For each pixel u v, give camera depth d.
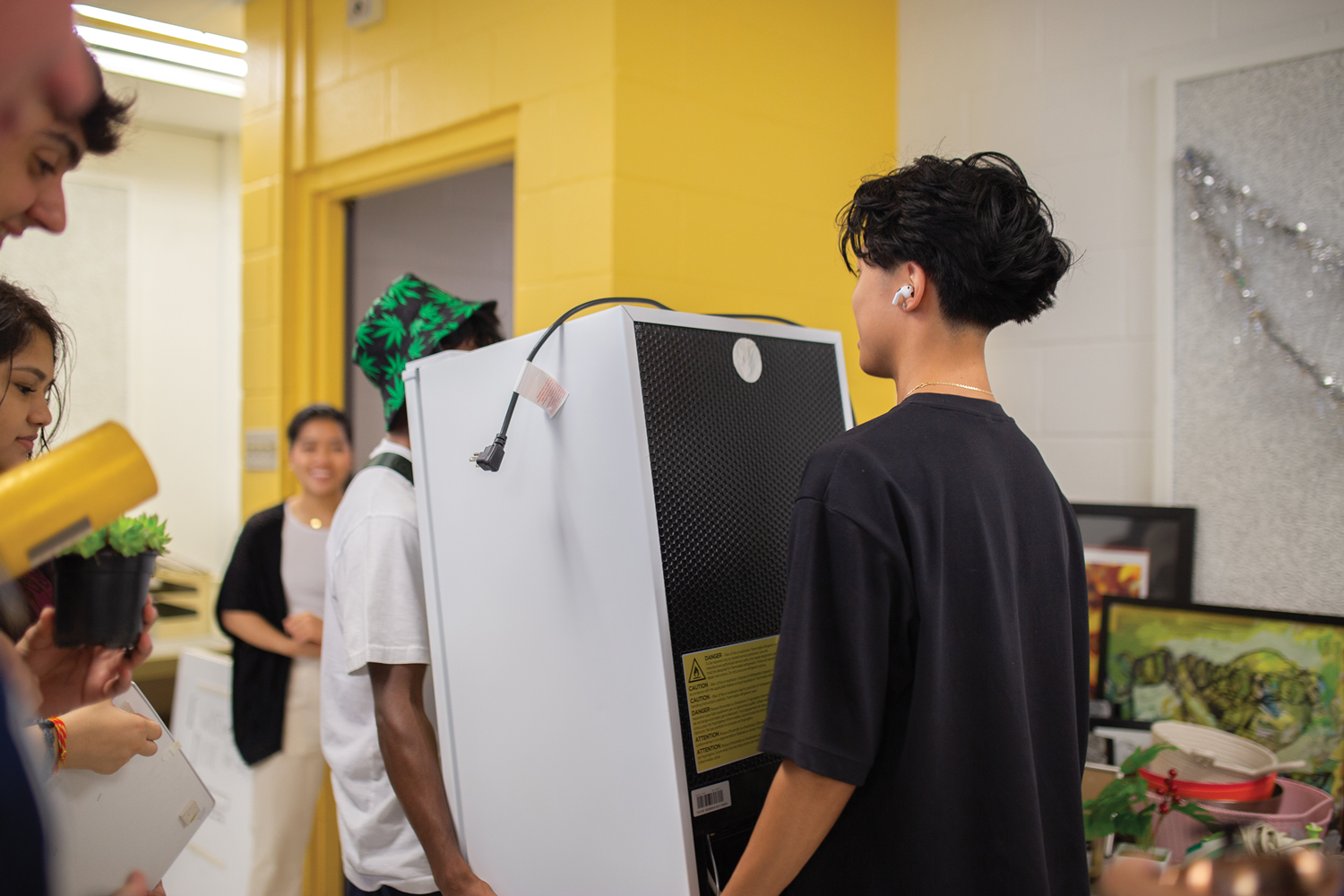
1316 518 1.62
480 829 1.12
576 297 1.80
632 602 0.93
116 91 0.65
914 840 0.82
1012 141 2.03
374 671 1.18
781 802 0.82
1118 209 1.87
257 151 2.70
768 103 1.98
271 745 2.19
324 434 2.32
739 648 0.98
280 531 2.31
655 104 1.79
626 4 1.75
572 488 0.99
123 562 0.92
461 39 2.08
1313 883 0.41
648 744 0.92
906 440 0.85
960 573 0.83
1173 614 1.67
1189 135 1.76
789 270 2.02
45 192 0.59
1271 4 1.69
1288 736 1.53
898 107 2.24
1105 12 1.89
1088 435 1.91
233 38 2.96
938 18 2.16
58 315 3.63
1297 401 1.63
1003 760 0.82
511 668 1.07
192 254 3.94
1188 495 1.75
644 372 0.95
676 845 0.89
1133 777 1.35
